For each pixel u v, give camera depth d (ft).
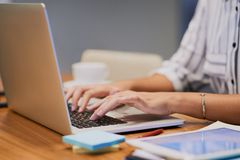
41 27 3.33
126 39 10.52
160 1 10.51
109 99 3.94
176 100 4.04
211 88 5.68
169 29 10.60
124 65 7.38
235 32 5.05
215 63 5.36
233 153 2.72
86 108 4.23
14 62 4.13
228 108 4.04
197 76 5.96
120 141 3.12
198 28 5.90
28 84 3.96
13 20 3.80
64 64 10.38
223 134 3.27
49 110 3.67
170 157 2.74
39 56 3.50
